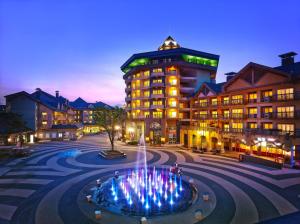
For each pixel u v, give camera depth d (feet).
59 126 239.30
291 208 60.44
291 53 135.85
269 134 120.16
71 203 64.28
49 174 95.71
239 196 69.15
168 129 209.67
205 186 78.89
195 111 200.64
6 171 100.37
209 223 52.31
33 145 189.57
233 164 114.52
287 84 120.88
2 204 63.62
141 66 218.79
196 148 167.02
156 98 212.02
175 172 97.25
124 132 252.62
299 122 114.32
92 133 345.31
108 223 52.75
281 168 102.83
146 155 143.23
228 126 165.07
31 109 215.92
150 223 52.54
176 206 62.59
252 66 140.97
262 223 38.63
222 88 165.17
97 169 105.40
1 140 184.03
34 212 58.44
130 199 68.95
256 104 139.44
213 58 229.45
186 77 216.95
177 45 260.42
